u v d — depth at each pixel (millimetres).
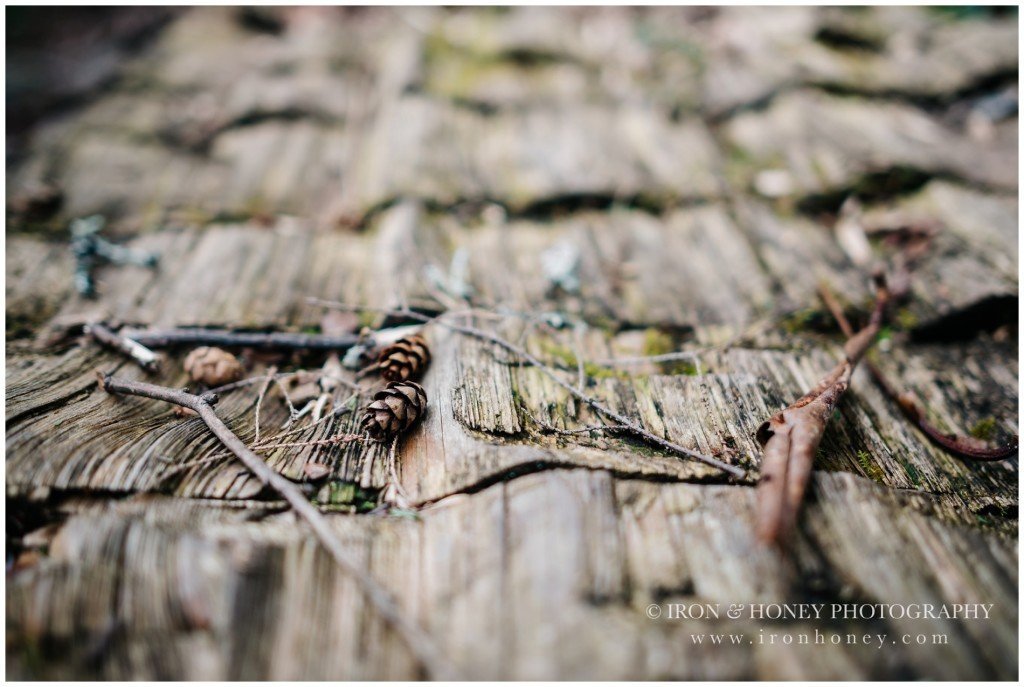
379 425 333
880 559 309
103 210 458
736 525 314
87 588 297
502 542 308
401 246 420
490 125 497
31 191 456
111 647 291
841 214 445
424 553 309
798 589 303
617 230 443
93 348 375
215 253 424
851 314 396
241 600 296
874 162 455
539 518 312
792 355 380
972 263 406
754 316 401
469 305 399
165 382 366
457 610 298
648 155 481
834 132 479
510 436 343
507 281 415
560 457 329
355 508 323
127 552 301
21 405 339
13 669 287
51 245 430
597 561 304
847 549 310
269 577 299
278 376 366
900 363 381
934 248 417
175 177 482
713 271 422
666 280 419
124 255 423
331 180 485
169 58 604
